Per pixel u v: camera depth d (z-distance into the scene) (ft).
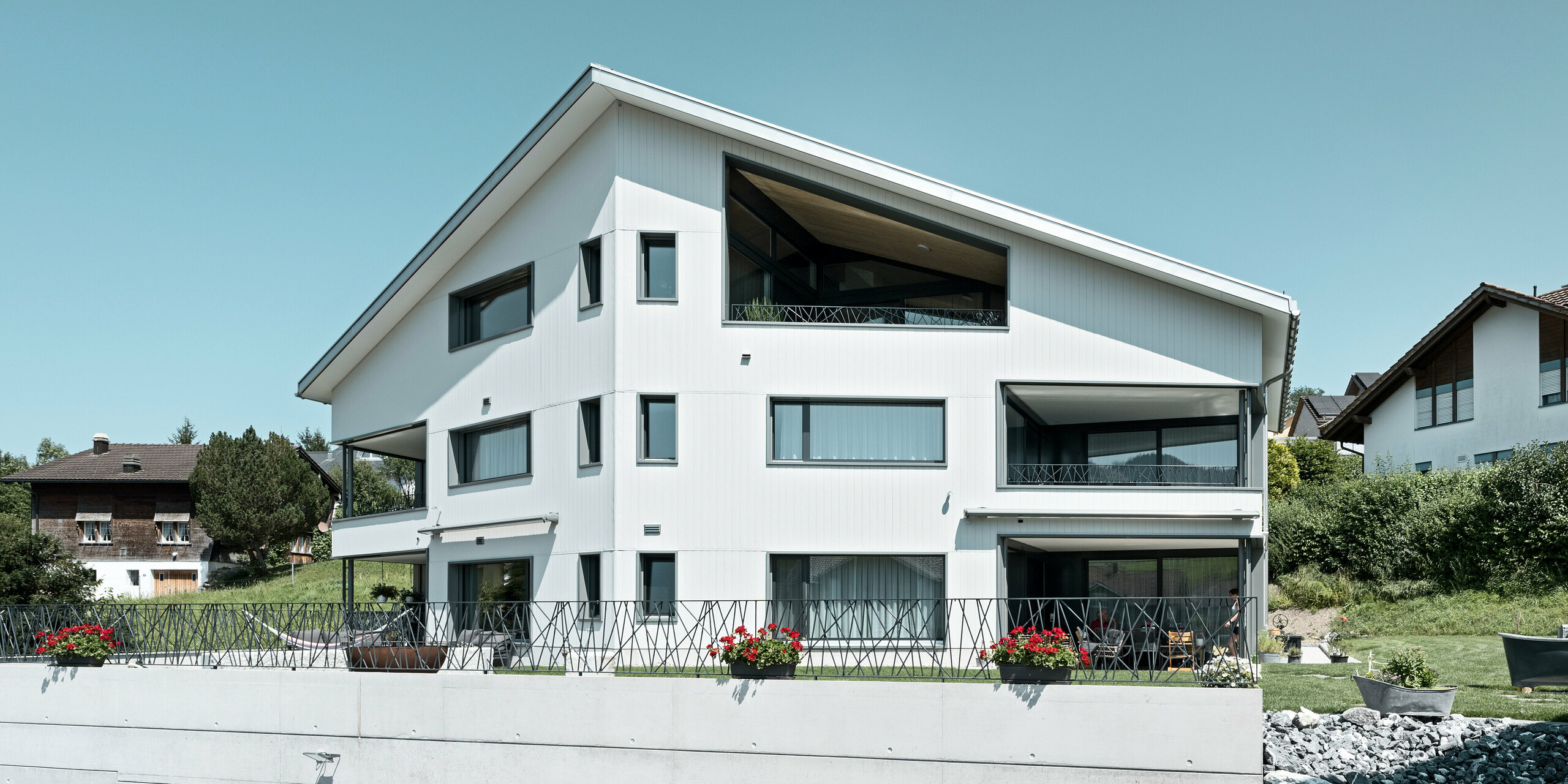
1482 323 104.42
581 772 43.50
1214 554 72.02
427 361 78.02
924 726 40.68
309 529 169.99
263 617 53.31
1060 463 77.25
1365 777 38.58
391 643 50.14
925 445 63.62
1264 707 46.03
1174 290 63.26
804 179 64.28
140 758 50.34
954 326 64.03
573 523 64.75
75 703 51.98
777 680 42.06
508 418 70.44
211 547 165.78
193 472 162.40
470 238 74.43
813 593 62.44
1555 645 45.75
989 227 64.44
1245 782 38.06
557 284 68.13
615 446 62.85
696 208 64.59
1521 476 81.05
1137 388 64.34
